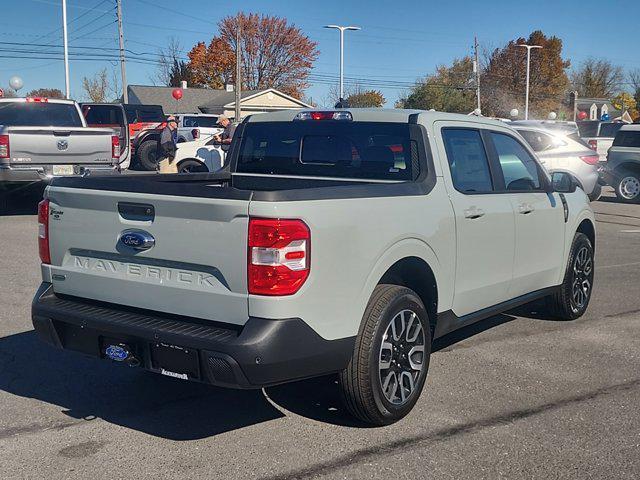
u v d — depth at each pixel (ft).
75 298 14.67
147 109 74.59
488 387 16.88
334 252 12.84
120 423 14.66
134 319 13.41
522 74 226.99
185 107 183.52
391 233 14.06
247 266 12.21
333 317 12.98
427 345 15.29
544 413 15.37
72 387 16.62
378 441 13.92
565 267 21.74
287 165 18.42
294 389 16.60
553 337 21.04
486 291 17.69
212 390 16.55
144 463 12.93
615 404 15.93
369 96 212.23
